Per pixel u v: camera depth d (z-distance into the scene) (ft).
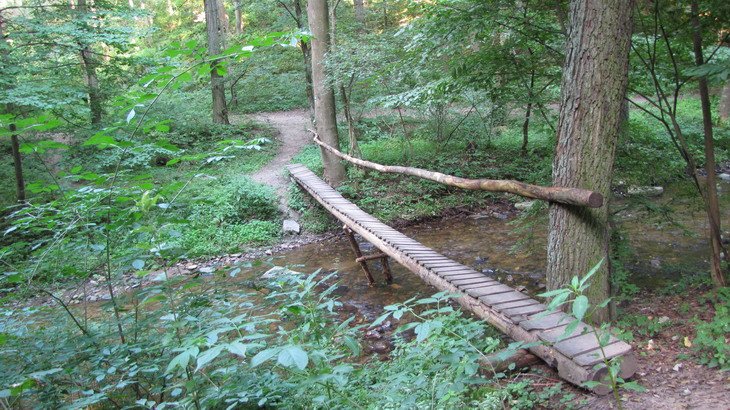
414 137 43.57
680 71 15.53
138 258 8.12
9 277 7.63
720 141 18.33
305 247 29.22
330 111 36.17
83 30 28.84
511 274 20.98
